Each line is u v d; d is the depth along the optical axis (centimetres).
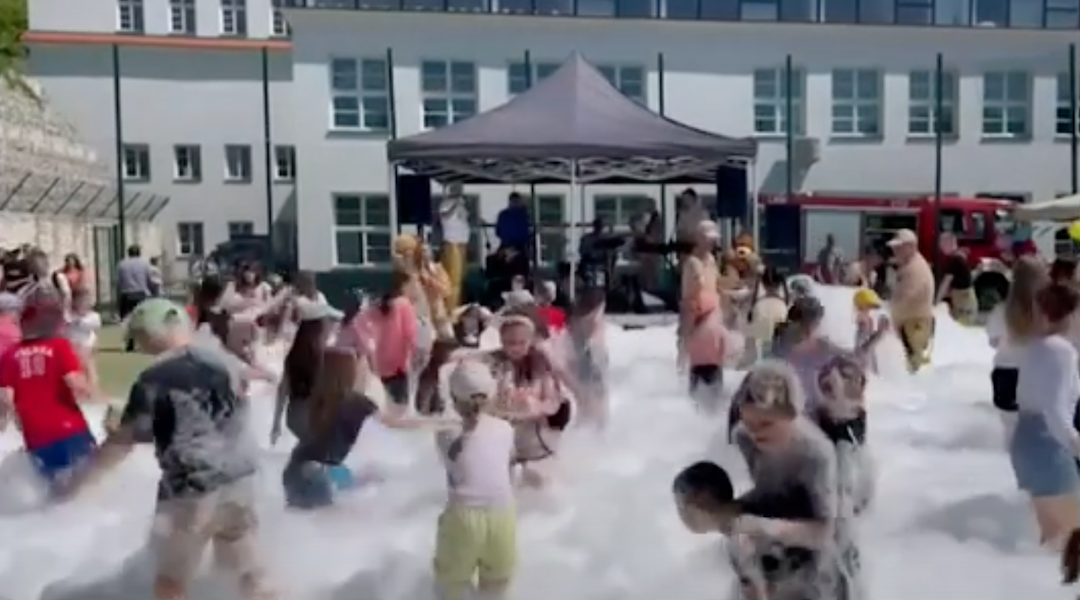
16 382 729
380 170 3222
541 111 1883
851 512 449
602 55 3297
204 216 4075
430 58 3225
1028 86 3478
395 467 780
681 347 1245
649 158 1838
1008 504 721
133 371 1491
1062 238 2866
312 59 3189
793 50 3372
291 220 4084
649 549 642
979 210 2766
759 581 432
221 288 1437
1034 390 630
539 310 1036
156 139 4044
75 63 4003
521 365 753
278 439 828
